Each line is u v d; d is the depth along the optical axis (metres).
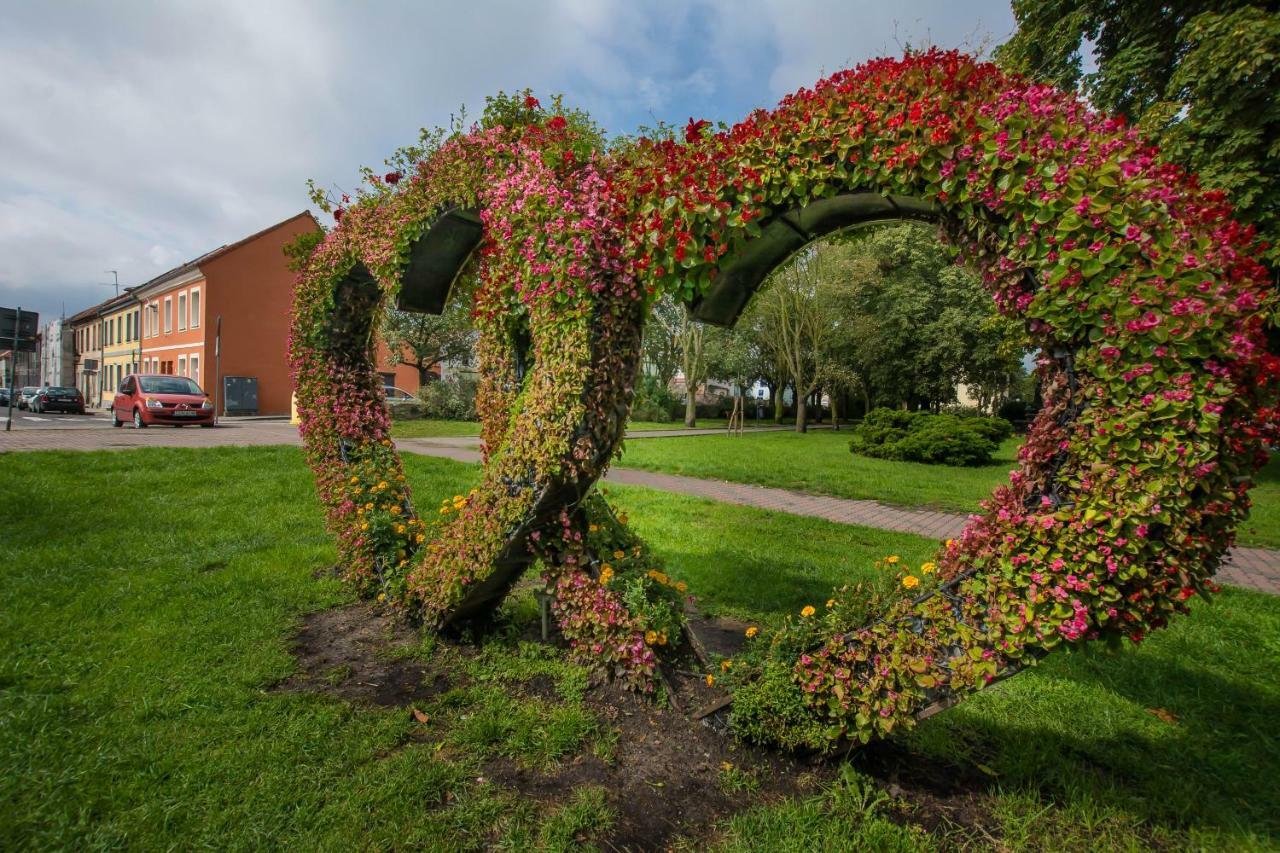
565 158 3.19
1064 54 11.27
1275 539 7.05
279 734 2.71
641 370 3.07
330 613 4.18
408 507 4.52
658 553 5.79
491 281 3.55
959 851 2.17
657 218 2.64
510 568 3.41
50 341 52.34
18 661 3.21
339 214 4.32
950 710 3.12
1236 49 7.59
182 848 2.04
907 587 2.51
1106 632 2.01
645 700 3.03
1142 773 2.67
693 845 2.17
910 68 2.21
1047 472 2.09
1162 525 1.88
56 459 8.62
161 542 5.44
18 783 2.29
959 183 2.13
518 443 3.08
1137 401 1.88
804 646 2.65
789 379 30.83
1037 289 2.05
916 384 27.55
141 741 2.59
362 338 4.62
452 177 3.59
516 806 2.32
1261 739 2.96
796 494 9.73
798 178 2.34
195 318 29.30
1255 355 1.74
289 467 9.05
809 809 2.32
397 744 2.70
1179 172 1.96
